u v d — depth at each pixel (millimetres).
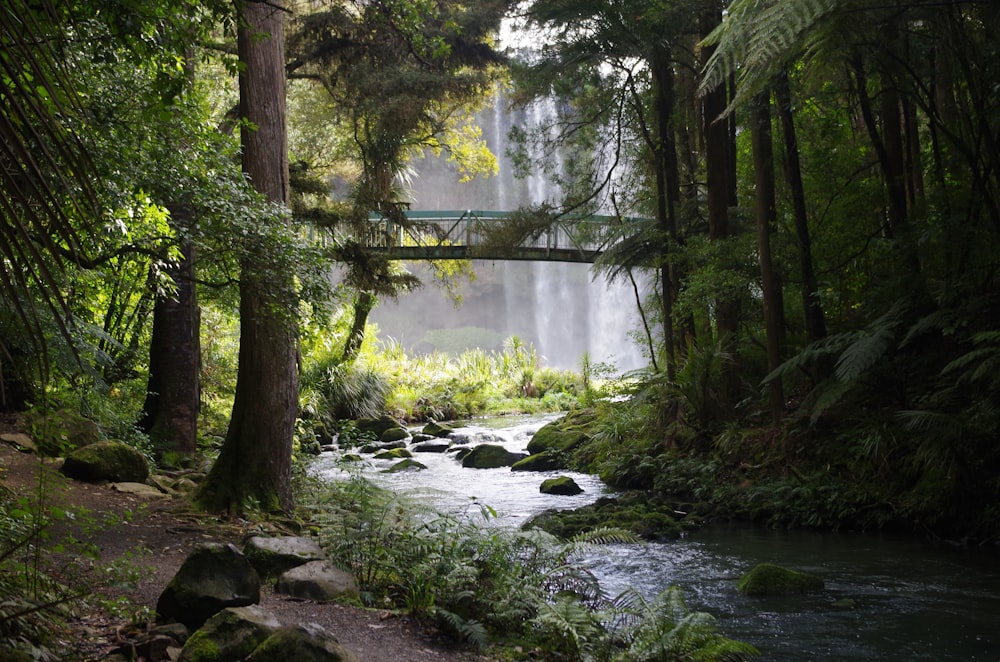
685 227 15477
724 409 13391
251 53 8453
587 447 15562
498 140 47844
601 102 16469
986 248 10445
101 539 6145
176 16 4344
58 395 9406
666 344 15578
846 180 12781
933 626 5902
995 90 9125
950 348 10727
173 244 7258
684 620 4652
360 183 18594
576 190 17297
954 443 9102
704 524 10328
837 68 10109
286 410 8375
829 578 7406
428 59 17047
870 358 9664
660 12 13641
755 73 8484
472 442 19484
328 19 16125
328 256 8148
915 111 12625
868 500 9750
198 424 15703
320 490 9812
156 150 6320
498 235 17516
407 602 5383
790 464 11086
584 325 48688
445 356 32656
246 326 8289
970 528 8719
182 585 4297
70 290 7988
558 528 9492
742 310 14133
